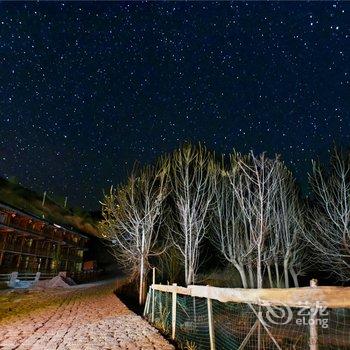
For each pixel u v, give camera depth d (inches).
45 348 278.1
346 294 127.2
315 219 930.7
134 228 912.9
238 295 190.2
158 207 925.2
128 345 292.2
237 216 943.7
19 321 459.8
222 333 348.5
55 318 485.1
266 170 821.9
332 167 866.1
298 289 141.4
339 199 828.6
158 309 463.5
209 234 1112.8
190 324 414.0
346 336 235.9
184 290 302.5
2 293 985.5
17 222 1552.7
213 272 1213.1
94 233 3636.8
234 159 848.9
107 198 1000.9
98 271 2465.6
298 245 1117.7
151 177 966.4
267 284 1144.2
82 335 339.6
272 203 945.5
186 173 896.3
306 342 231.1
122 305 674.2
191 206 916.0
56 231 2009.1
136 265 940.6
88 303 730.8
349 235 788.0
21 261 1652.3
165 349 277.6
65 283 1382.9
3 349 273.4
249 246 856.9
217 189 961.5
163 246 1053.8
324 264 1105.4
